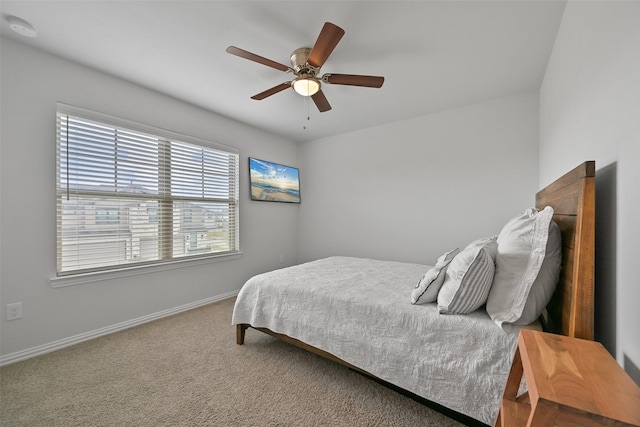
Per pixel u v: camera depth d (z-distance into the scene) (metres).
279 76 2.31
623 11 0.85
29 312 1.89
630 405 0.51
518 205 2.69
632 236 0.78
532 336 0.82
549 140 2.09
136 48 1.93
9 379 1.62
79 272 2.14
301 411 1.37
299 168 4.44
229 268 3.38
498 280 1.23
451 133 3.04
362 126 3.65
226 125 3.31
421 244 3.27
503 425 0.76
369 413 1.35
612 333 0.91
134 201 2.49
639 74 0.75
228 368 1.75
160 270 2.66
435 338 1.24
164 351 1.97
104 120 2.24
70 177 2.10
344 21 1.65
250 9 1.56
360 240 3.78
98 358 1.87
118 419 1.31
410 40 1.83
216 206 3.24
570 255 1.03
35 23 1.67
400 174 3.42
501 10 1.55
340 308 1.58
